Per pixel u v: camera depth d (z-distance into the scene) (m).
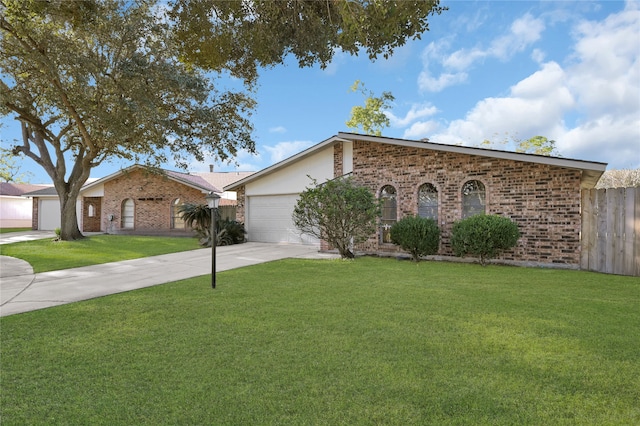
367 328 4.50
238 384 3.09
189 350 3.87
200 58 9.82
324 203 11.25
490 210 10.60
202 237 16.22
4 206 31.48
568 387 3.01
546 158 9.53
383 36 7.23
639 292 6.53
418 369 3.34
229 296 6.31
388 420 2.56
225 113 16.52
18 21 11.15
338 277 8.07
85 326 4.77
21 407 2.79
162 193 22.05
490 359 3.55
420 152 11.84
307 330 4.45
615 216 8.91
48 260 11.82
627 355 3.63
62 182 17.75
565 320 4.78
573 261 9.45
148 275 8.91
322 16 8.45
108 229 23.36
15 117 15.97
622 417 2.58
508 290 6.66
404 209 12.09
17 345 4.09
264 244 15.73
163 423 2.56
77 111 14.61
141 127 14.94
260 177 16.50
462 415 2.62
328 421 2.55
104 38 13.41
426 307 5.45
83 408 2.77
